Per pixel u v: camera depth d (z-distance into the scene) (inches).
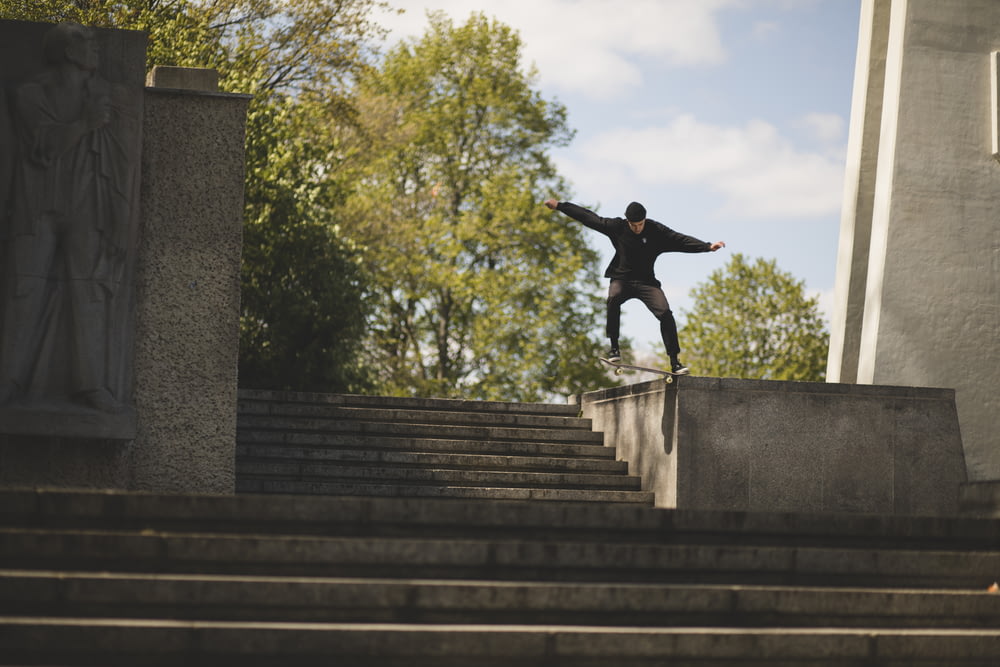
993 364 504.1
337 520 244.5
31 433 322.0
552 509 256.5
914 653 236.2
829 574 258.8
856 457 438.0
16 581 208.5
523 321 1147.3
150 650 202.4
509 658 216.8
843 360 556.7
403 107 1102.4
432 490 430.0
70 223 332.8
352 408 505.7
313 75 884.6
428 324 1238.3
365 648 210.7
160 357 349.1
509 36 1202.0
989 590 264.7
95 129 338.0
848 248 564.4
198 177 359.6
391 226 1077.1
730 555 254.1
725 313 1310.3
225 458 350.3
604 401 517.3
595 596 232.8
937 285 506.9
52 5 703.1
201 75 366.6
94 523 236.1
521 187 1152.8
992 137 520.7
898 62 520.7
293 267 815.7
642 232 419.2
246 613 217.0
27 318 327.6
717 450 426.3
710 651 225.9
